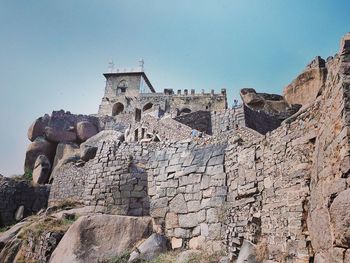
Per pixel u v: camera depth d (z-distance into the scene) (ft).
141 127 73.77
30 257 36.06
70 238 33.17
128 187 39.29
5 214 69.67
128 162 40.81
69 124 110.32
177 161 37.91
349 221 13.50
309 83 96.89
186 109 137.39
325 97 19.94
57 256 32.40
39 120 106.52
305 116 23.80
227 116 71.56
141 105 143.74
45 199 74.64
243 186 29.73
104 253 31.60
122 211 38.19
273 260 23.54
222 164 33.60
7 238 41.91
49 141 103.81
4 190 71.82
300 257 21.02
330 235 15.89
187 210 34.17
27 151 98.78
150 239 32.48
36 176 86.48
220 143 35.65
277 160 26.02
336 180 15.75
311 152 22.47
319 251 17.84
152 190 38.19
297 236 21.72
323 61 98.37
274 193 25.52
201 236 31.96
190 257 29.30
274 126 77.71
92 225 33.94
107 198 39.78
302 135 23.65
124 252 31.60
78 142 108.06
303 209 21.84
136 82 164.86
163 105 139.44
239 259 25.61
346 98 16.02
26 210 71.46
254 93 102.12
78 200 55.88
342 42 17.92
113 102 159.63
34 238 37.04
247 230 27.17
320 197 18.20
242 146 31.60
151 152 41.11
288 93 101.55
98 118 120.78
